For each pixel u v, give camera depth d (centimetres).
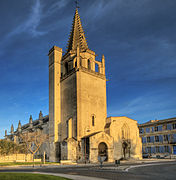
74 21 7769
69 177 1978
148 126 8038
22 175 1909
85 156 5378
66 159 5775
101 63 7369
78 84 6262
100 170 3028
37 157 7600
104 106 6812
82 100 6209
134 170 2942
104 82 7069
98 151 5634
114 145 6097
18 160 5762
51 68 7325
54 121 6656
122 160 5912
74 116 6116
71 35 7694
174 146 7044
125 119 6600
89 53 7094
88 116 6219
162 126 7550
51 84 7169
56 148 6419
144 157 7819
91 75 6700
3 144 7775
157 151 7525
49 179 1745
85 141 5534
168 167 3450
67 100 6594
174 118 7194
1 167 3931
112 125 6269
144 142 8050
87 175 2325
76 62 7000
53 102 6881
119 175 2312
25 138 6944
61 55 7431
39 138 6706
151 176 2208
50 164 4688
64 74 6938
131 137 6581
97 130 6325
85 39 7669
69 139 5906
